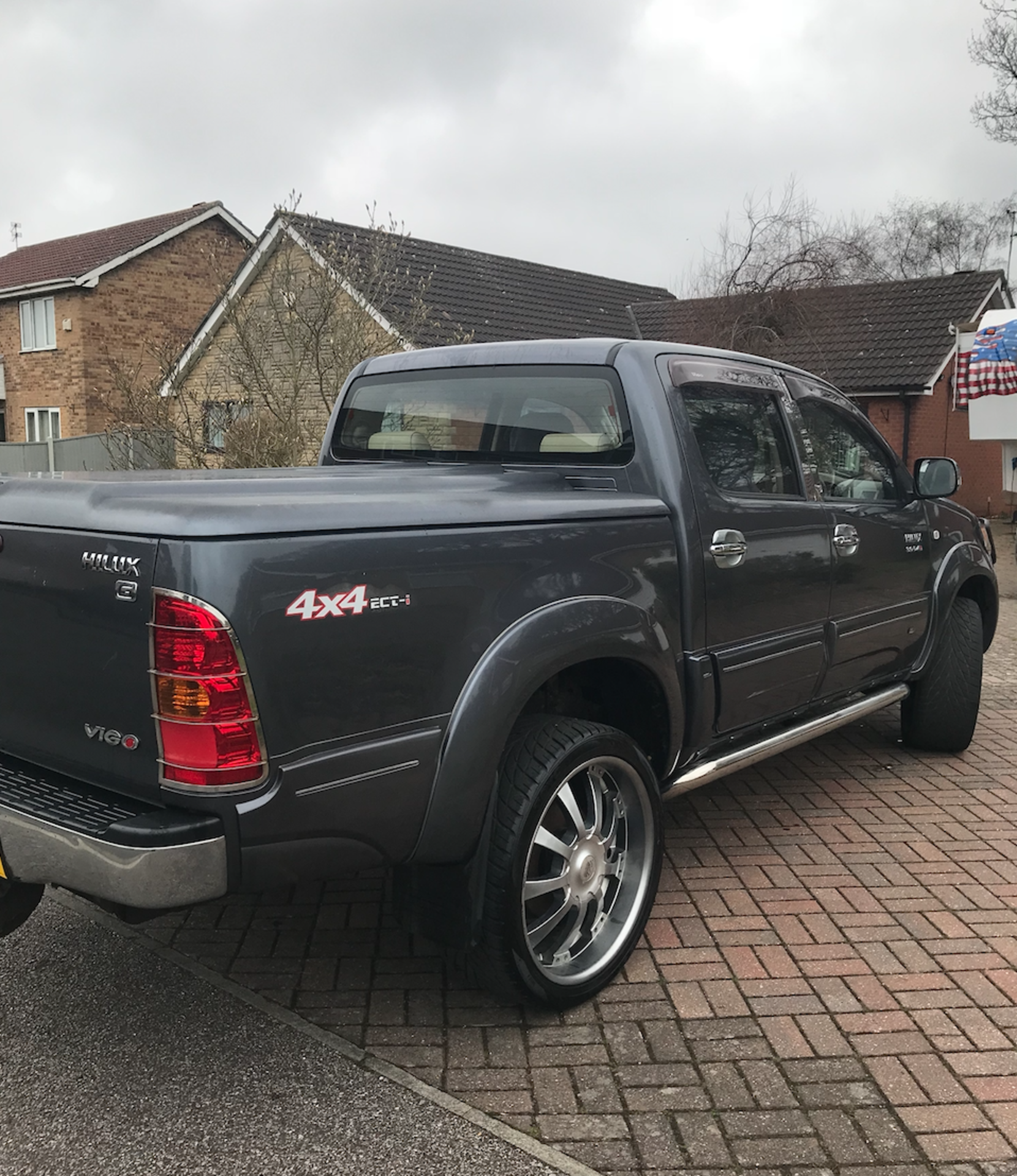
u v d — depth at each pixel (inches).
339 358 443.2
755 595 139.9
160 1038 109.3
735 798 185.5
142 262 997.2
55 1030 110.9
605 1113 97.3
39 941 131.2
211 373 485.7
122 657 86.8
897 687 189.3
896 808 179.9
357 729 92.0
